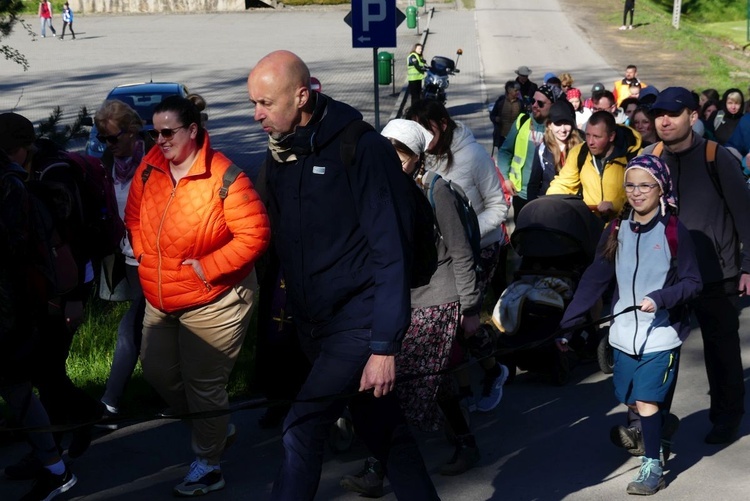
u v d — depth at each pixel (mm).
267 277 4672
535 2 51562
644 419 4848
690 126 5176
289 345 4656
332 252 3607
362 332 3635
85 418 4961
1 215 4242
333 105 3617
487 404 6008
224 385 4805
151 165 4672
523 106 16828
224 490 4914
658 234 4754
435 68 24984
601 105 11805
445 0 52156
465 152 5762
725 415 5465
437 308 4590
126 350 5508
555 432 5711
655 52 37188
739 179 5156
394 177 3559
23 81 32156
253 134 22906
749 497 4812
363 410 3756
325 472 5156
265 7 53469
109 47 40500
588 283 5008
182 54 37969
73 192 4691
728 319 5336
